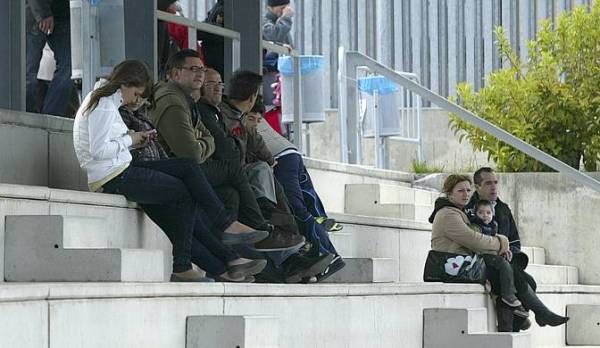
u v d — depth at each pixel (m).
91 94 24.17
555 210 43.16
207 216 24.62
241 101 27.55
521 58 51.72
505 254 33.78
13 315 17.52
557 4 51.41
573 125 44.94
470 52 51.88
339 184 38.47
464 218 33.66
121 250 21.75
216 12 35.16
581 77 45.69
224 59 34.66
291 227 26.95
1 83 27.00
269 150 28.05
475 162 48.09
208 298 22.19
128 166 24.09
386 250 35.56
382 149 44.84
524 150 39.16
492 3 51.78
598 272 42.84
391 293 28.73
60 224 21.98
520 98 45.56
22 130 25.39
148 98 25.56
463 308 30.34
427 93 39.97
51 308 18.33
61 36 29.27
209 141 25.67
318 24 51.03
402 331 29.27
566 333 39.72
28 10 29.06
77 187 26.91
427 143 50.78
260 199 26.81
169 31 32.16
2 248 22.03
